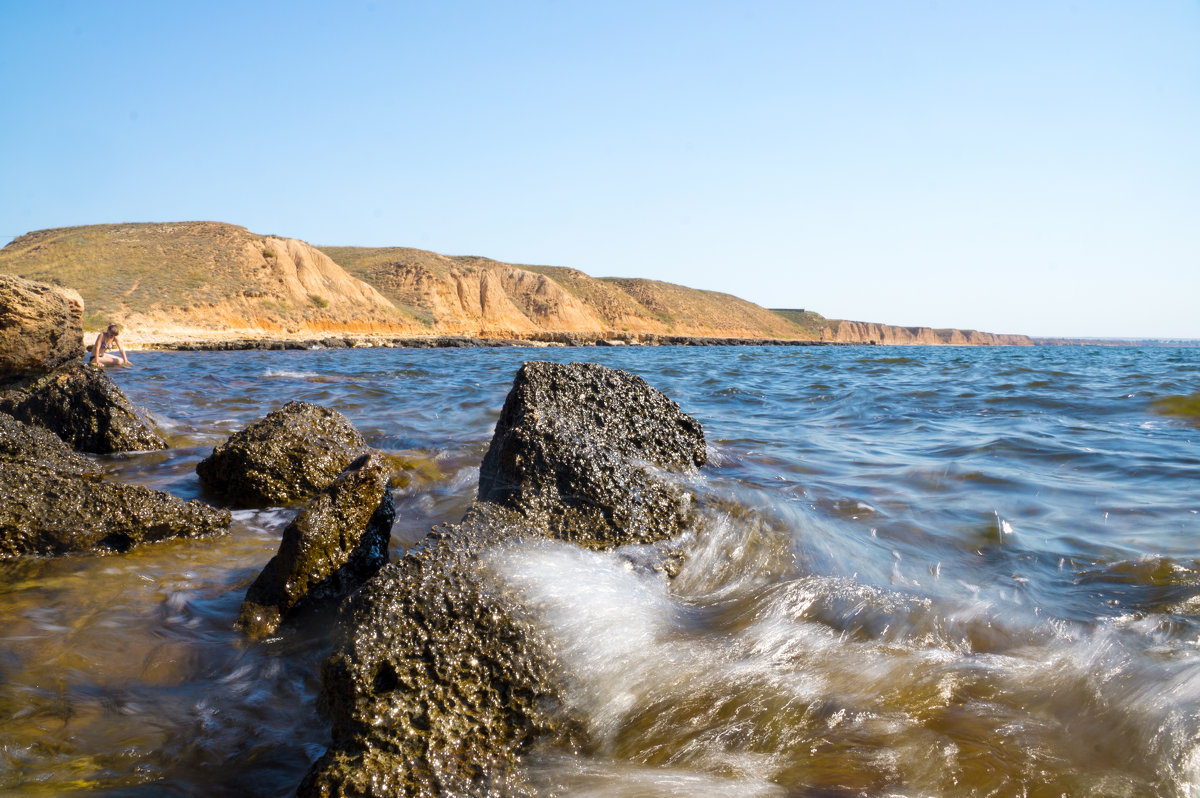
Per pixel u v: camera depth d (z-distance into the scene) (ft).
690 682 10.65
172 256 237.66
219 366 85.87
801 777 8.77
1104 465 22.93
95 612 13.84
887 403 40.93
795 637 12.00
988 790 8.36
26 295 35.19
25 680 11.10
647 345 320.70
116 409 28.60
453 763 8.97
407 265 323.78
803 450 26.89
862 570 14.58
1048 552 15.44
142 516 17.71
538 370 19.11
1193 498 18.85
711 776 8.91
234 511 20.85
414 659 9.88
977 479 21.70
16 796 8.43
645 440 19.26
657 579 13.88
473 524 13.20
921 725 9.61
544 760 9.34
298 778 9.17
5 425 21.11
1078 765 8.75
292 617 13.53
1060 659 11.02
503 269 384.27
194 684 11.43
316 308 240.32
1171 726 9.25
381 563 15.23
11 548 16.35
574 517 14.73
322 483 21.85
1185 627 11.75
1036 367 77.15
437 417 37.27
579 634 10.96
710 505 16.94
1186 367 77.36
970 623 12.27
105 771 9.07
